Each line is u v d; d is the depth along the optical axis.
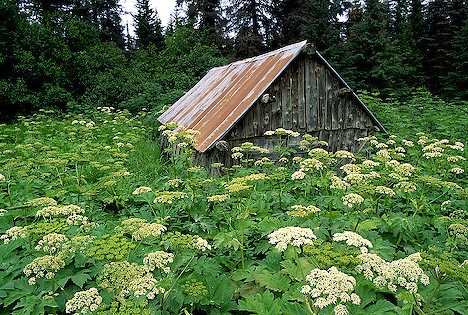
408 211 5.77
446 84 29.19
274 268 4.19
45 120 19.34
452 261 3.23
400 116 14.32
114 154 8.42
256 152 8.99
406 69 27.06
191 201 5.45
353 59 26.56
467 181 6.92
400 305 3.54
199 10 41.72
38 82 23.67
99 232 4.68
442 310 3.13
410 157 9.18
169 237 3.63
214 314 3.59
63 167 7.29
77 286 3.83
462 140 10.95
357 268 3.08
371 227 4.53
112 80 25.38
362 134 10.34
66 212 4.10
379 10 27.44
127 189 6.80
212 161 8.67
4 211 4.68
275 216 5.40
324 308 3.12
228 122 8.81
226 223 5.32
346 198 4.36
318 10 29.61
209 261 4.16
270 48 39.94
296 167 8.26
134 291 2.86
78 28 28.33
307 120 9.66
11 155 10.68
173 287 3.44
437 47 33.06
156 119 17.30
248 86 9.84
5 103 22.11
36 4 35.38
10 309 3.76
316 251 3.22
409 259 3.29
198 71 27.67
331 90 9.88
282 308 3.31
